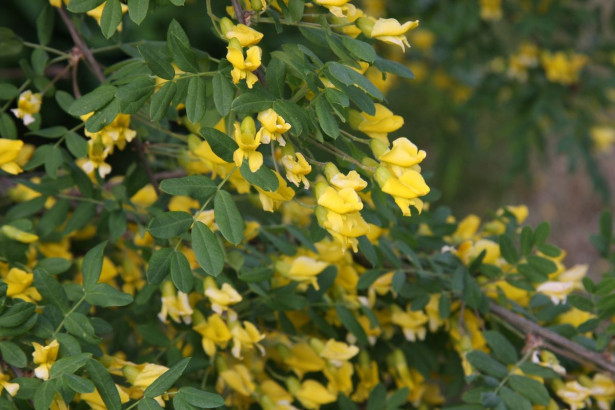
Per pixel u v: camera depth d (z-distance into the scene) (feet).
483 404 2.80
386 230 3.18
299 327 3.12
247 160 2.50
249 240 3.12
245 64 2.49
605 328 2.96
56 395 2.56
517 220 3.26
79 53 2.96
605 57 5.96
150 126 2.89
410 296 3.03
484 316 3.09
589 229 10.20
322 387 2.98
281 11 2.62
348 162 2.62
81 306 2.66
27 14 5.38
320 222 2.55
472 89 6.73
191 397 2.52
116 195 2.98
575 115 6.08
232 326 2.85
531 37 5.87
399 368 3.14
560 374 2.93
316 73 2.54
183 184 2.53
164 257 2.59
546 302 3.05
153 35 5.27
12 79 5.46
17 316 2.56
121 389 2.60
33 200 3.03
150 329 2.93
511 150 6.40
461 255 3.09
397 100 8.48
